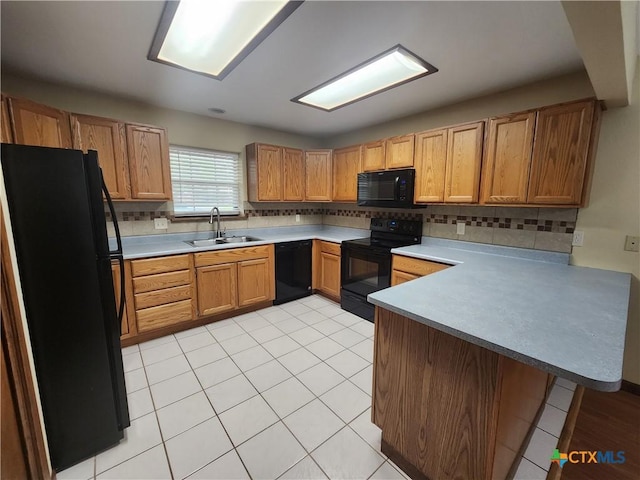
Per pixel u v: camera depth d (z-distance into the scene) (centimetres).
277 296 346
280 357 234
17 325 104
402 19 150
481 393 107
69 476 135
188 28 159
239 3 139
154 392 192
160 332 268
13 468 100
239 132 353
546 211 225
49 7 141
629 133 188
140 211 292
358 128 379
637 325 193
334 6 139
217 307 296
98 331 142
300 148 414
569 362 83
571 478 138
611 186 196
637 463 146
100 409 146
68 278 133
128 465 141
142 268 248
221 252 293
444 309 122
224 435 158
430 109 294
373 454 147
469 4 138
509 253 247
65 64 201
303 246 364
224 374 211
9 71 212
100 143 238
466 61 193
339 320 306
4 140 183
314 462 143
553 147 195
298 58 192
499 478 119
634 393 198
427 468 129
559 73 208
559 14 144
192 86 239
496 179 225
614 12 95
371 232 357
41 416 127
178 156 318
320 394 191
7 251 101
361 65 200
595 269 202
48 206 127
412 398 131
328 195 383
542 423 170
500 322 110
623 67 132
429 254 255
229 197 362
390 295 140
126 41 172
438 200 265
